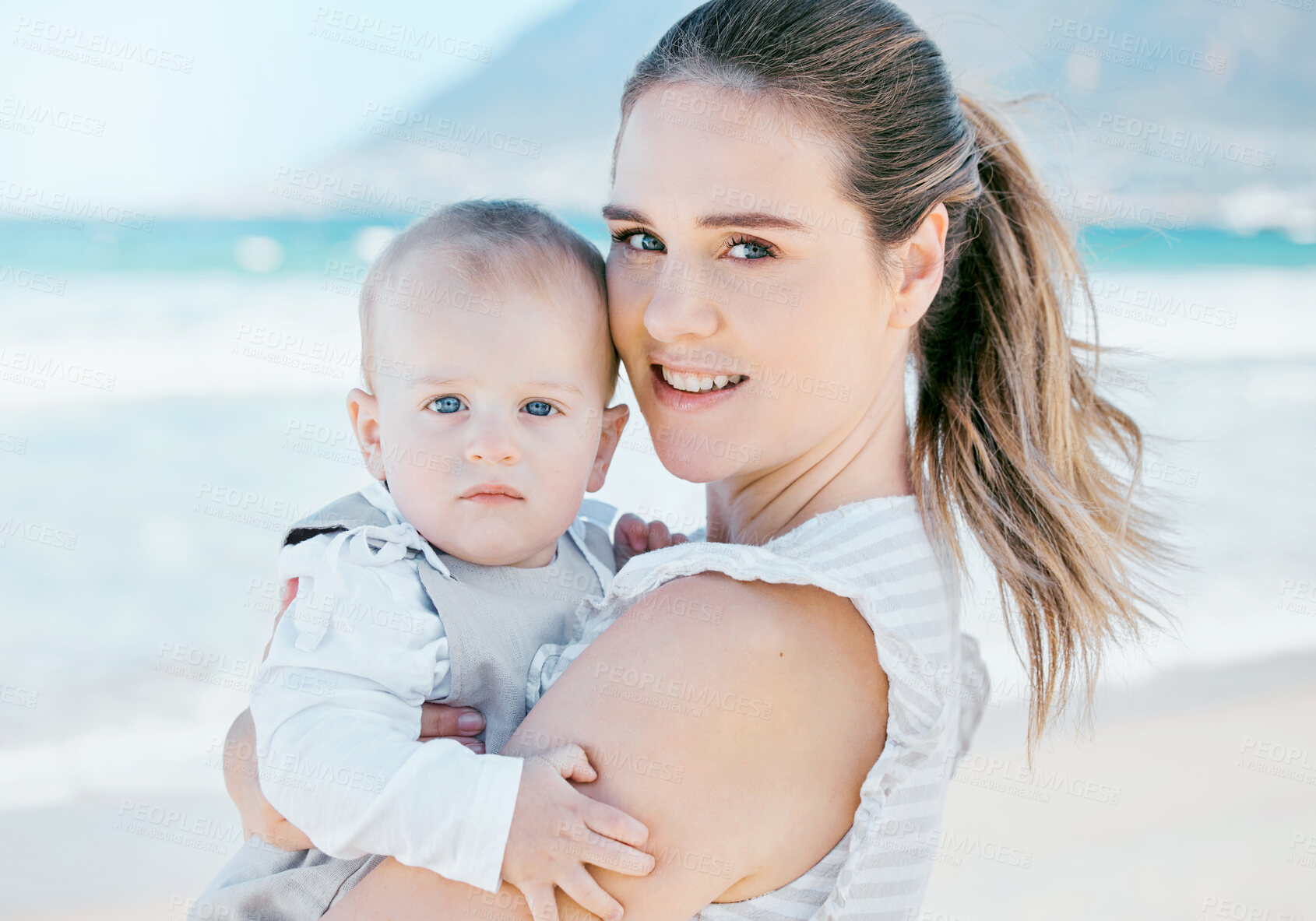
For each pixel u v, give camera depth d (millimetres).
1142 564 2291
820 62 1521
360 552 1631
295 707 1458
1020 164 1986
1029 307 1911
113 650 6180
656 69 1595
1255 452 10781
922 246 1662
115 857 4188
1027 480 1877
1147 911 4016
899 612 1484
